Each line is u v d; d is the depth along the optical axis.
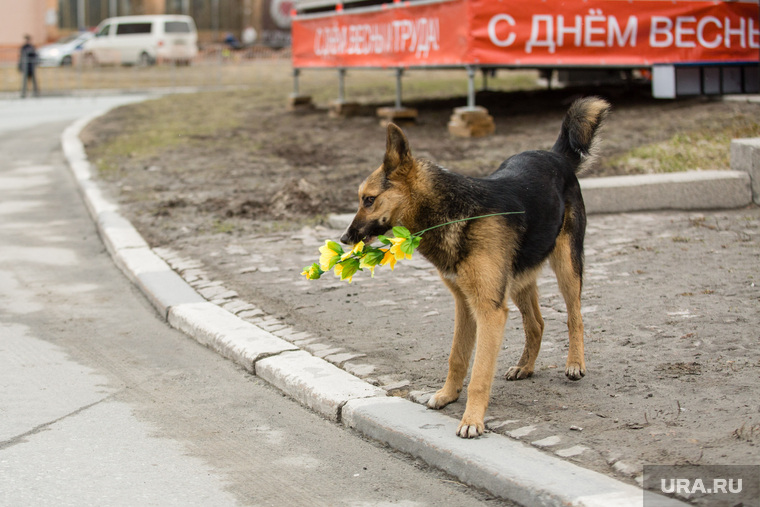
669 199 9.84
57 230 10.66
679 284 6.88
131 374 5.77
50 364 5.96
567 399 4.73
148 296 7.66
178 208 11.03
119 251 8.94
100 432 4.74
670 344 5.48
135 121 20.91
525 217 4.78
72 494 3.95
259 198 11.34
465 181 4.66
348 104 18.70
